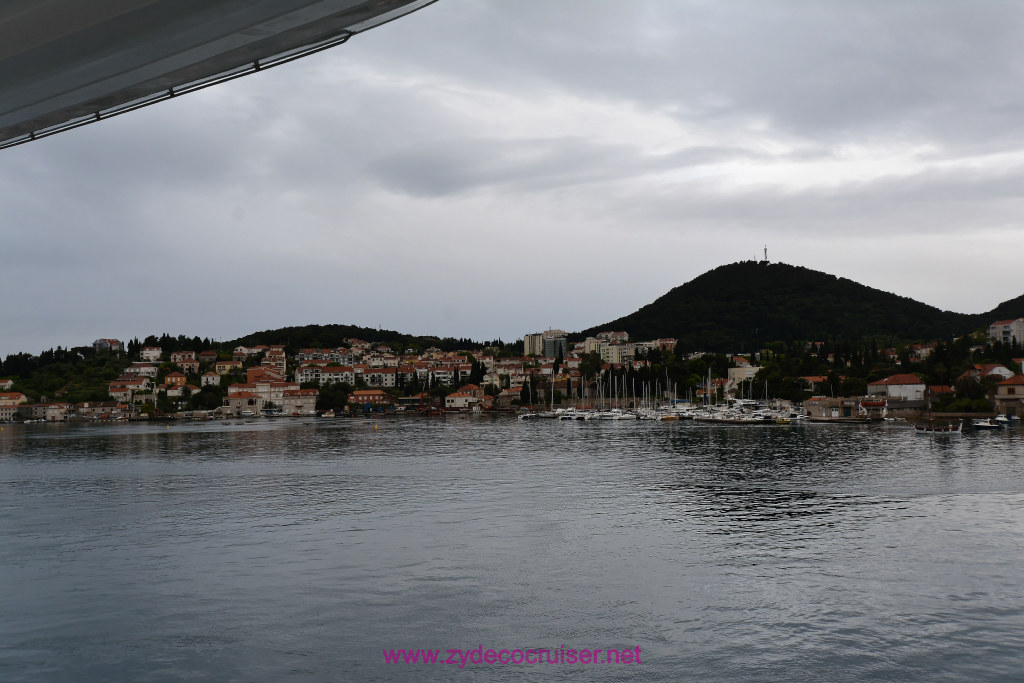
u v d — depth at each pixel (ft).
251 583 160.45
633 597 148.87
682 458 372.17
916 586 153.07
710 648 125.39
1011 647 123.95
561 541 191.62
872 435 500.33
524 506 239.71
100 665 122.83
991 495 250.37
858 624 134.10
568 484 285.84
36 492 296.51
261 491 284.61
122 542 200.34
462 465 359.46
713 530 201.87
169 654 126.21
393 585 157.48
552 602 146.61
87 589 159.12
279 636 132.46
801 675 115.55
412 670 119.03
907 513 221.46
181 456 446.19
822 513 222.89
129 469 377.50
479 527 209.15
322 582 160.25
